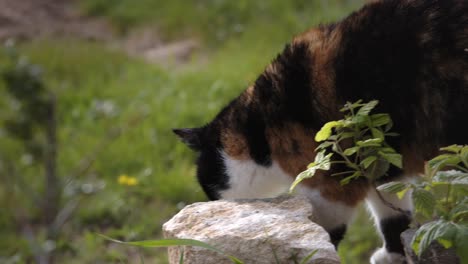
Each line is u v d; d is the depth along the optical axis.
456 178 3.48
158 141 10.30
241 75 11.58
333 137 4.03
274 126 4.82
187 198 8.98
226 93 11.19
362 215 8.30
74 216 8.73
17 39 14.37
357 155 4.09
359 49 4.59
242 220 3.97
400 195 3.66
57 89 11.94
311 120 4.68
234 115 5.08
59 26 15.09
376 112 4.52
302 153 4.75
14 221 9.02
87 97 11.70
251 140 4.95
